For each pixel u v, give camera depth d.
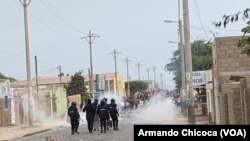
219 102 27.11
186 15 24.39
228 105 20.84
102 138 26.77
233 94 19.23
